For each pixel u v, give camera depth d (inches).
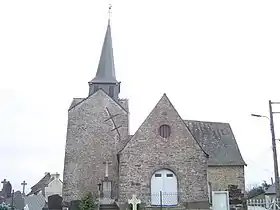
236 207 841.5
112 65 1384.1
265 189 1833.2
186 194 923.4
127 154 949.8
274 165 727.7
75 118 1189.7
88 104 1207.6
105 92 1229.7
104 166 1143.0
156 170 941.8
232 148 1185.4
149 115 983.6
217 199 610.5
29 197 1088.2
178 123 978.7
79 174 1132.5
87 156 1151.0
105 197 1027.9
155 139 962.7
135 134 965.8
